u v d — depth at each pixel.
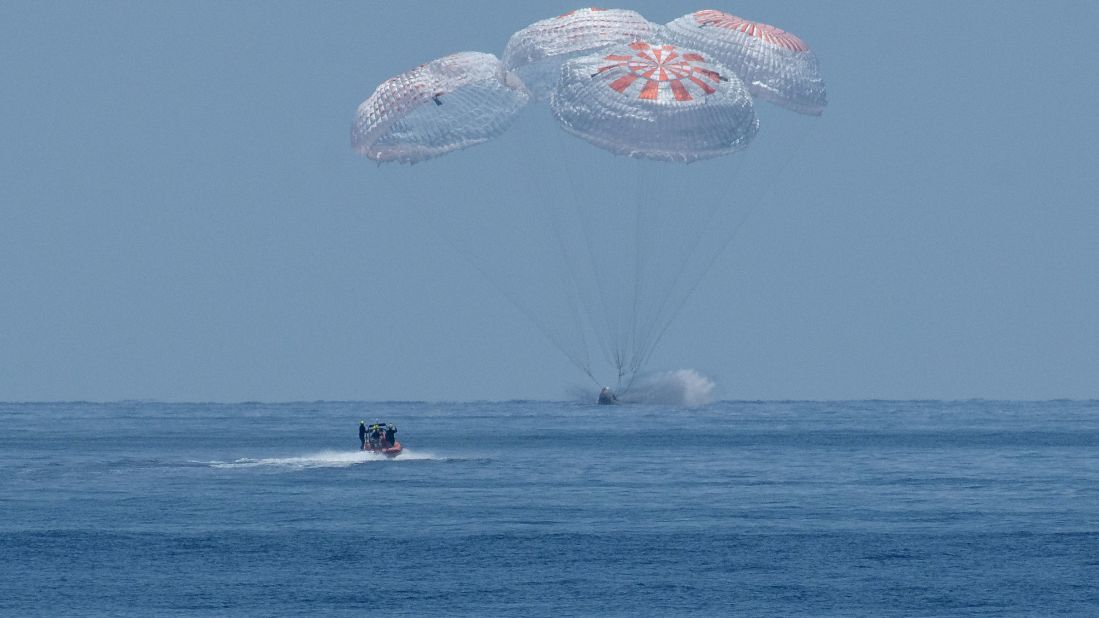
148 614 132.62
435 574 150.25
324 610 134.25
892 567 153.62
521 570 152.12
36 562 156.75
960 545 166.12
